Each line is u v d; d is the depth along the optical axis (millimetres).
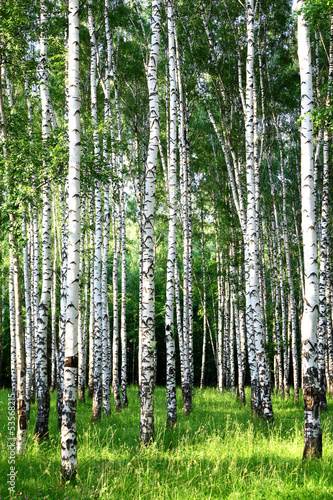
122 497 5031
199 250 34062
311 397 6625
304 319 6844
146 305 7836
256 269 11242
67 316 5922
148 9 18109
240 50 16656
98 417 11688
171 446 7793
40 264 22859
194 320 37406
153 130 8211
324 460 6305
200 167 21953
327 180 13453
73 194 6242
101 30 17688
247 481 5668
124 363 17000
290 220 25953
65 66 11297
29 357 15469
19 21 9195
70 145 6387
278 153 24609
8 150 8586
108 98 14031
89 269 19859
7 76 10625
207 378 39844
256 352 11016
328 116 7344
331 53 11367
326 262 13695
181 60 16656
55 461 6777
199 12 16953
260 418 10828
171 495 5094
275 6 16672
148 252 7930
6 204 7672
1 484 5473
